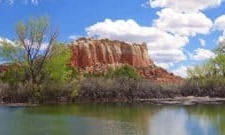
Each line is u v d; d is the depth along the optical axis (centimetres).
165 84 7912
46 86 6116
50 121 3431
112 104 5697
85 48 15500
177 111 4431
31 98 6006
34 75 6253
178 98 7375
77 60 15150
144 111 4431
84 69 14625
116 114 4056
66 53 6500
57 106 5247
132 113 4178
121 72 9206
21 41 6178
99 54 15975
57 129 2942
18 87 6059
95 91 6606
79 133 2756
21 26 6141
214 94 7919
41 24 6203
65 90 6222
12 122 3366
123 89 6956
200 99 7119
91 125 3150
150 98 7319
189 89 8012
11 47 6184
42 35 6238
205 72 9344
